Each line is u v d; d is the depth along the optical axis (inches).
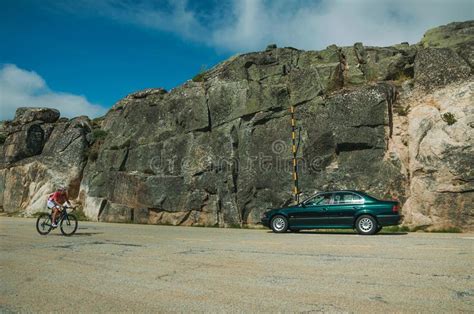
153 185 962.1
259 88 899.4
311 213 615.2
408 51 869.2
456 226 663.8
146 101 1093.8
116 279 281.1
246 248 417.7
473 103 697.0
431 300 218.5
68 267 325.4
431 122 724.0
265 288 249.8
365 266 309.1
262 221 655.8
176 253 389.4
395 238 513.3
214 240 502.3
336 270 296.8
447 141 695.1
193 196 907.4
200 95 959.6
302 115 848.9
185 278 280.7
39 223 597.0
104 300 229.8
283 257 356.2
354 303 215.5
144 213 964.6
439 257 345.1
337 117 799.7
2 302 228.7
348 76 884.0
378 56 888.9
